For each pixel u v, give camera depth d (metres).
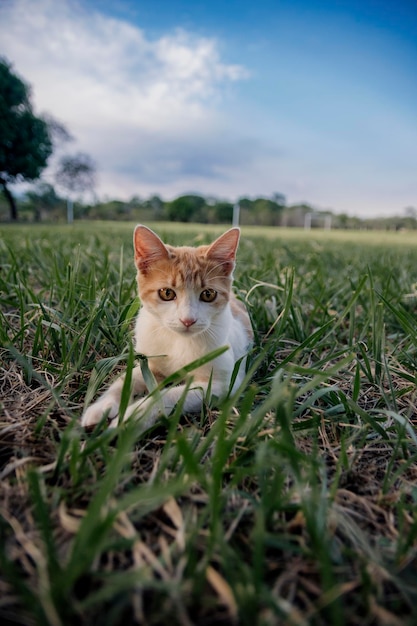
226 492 0.19
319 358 0.37
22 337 0.33
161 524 0.18
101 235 1.41
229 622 0.14
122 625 0.14
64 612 0.13
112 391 0.27
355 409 0.25
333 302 0.51
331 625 0.14
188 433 0.23
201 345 0.32
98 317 0.33
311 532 0.16
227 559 0.14
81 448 0.22
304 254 1.06
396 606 0.15
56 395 0.25
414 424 0.28
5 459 0.22
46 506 0.18
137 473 0.21
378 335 0.35
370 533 0.19
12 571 0.14
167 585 0.14
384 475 0.23
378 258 0.99
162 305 0.34
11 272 0.48
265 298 0.48
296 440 0.24
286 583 0.16
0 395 0.28
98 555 0.16
